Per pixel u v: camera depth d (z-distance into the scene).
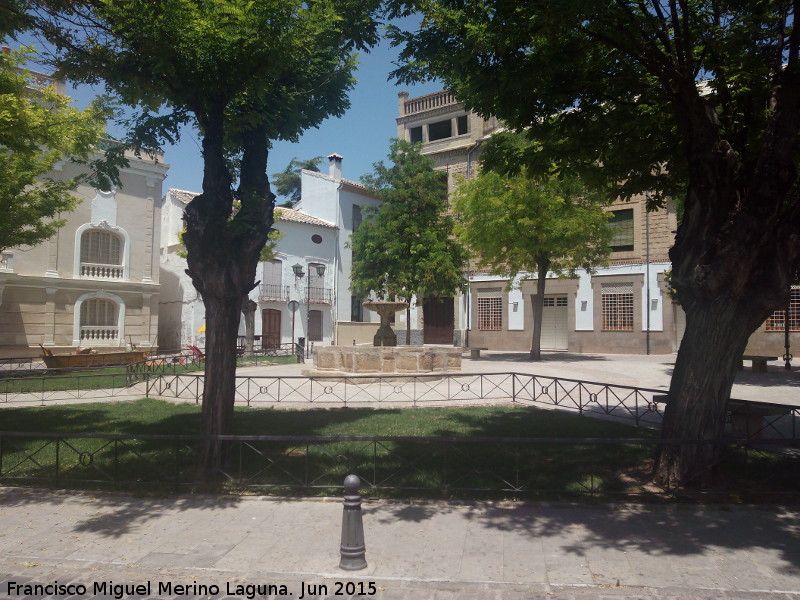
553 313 29.14
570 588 4.04
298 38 6.41
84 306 25.75
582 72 7.27
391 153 27.12
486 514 5.50
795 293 22.58
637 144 7.96
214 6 5.92
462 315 31.66
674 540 4.84
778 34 6.75
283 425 9.74
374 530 5.12
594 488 6.17
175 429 9.65
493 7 6.58
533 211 20.77
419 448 8.11
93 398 13.89
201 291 6.93
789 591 3.96
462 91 7.55
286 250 32.91
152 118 7.09
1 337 22.95
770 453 7.84
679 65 6.39
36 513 5.64
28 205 15.55
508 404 12.32
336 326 18.91
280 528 5.23
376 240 26.64
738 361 6.30
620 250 27.14
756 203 5.61
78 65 6.79
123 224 26.67
